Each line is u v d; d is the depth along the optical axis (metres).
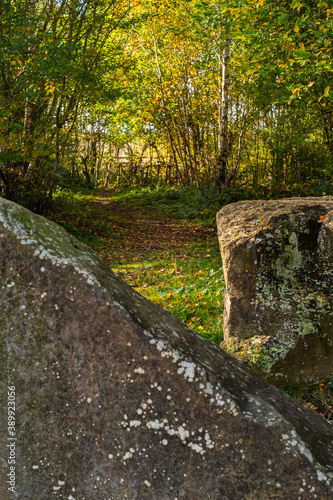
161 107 23.88
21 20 9.14
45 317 1.70
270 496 1.64
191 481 1.67
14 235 1.69
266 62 7.32
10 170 10.85
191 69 21.61
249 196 19.75
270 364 3.59
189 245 12.02
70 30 12.03
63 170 15.84
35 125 11.34
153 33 20.20
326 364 3.66
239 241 3.97
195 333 2.08
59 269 1.70
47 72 9.20
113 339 1.70
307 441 1.74
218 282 6.77
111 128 30.36
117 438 1.70
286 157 20.95
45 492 1.74
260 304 3.83
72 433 1.72
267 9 6.66
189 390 1.69
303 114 18.08
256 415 1.71
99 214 16.34
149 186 29.84
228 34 7.68
